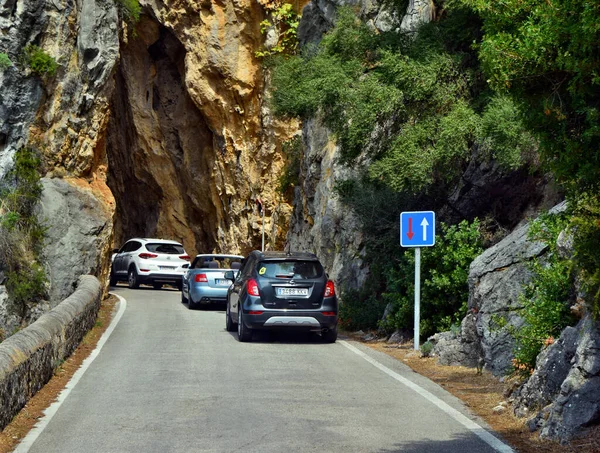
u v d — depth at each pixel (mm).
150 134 39531
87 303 15445
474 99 16047
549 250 11195
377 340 16016
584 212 7285
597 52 5988
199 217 41062
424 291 14734
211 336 15578
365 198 18047
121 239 43750
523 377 9430
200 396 9305
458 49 17203
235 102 36156
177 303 23828
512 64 6645
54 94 23750
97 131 25484
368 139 17391
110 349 13539
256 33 35281
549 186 14727
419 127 15680
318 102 16844
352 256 21141
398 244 17500
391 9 21016
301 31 27812
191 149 39312
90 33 24547
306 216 26484
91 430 7590
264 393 9539
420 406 8906
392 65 15977
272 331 16984
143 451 6801
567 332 8383
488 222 15797
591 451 6824
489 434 7566
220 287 21297
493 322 11250
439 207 17469
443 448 6996
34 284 21766
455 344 12344
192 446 6977
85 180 25047
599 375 7414
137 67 38844
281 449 6895
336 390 9820
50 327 10945
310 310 14680
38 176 23062
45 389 9758
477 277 12031
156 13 36344
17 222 22141
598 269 7254
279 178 32688
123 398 9180
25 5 23016
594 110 6297
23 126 23078
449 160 15109
